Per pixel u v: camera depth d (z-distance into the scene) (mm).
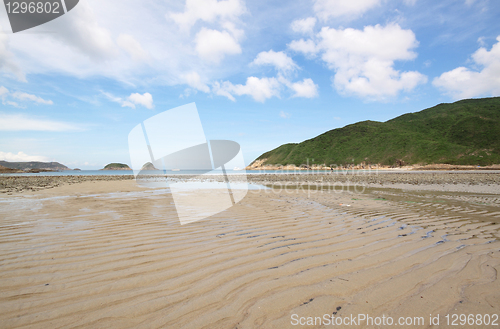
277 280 2443
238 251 3283
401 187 14258
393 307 1973
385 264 2824
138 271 2645
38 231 4168
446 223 4949
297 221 5164
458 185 15445
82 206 6859
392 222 5047
